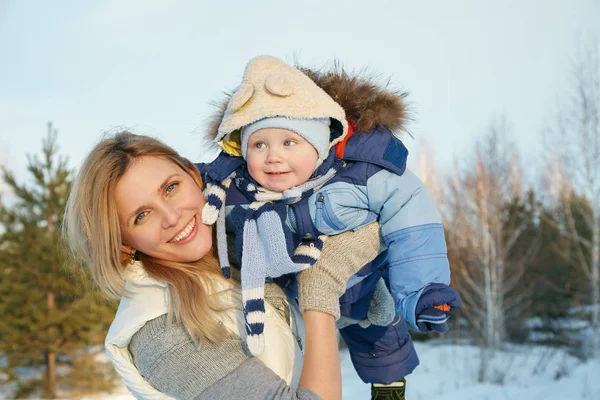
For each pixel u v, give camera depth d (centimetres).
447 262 176
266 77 170
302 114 164
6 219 1150
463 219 1505
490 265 1423
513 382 1116
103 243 170
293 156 166
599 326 1464
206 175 185
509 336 1569
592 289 1482
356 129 179
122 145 174
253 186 175
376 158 174
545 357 1334
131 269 177
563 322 1566
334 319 169
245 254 167
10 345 1124
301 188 170
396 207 175
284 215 172
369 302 208
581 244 1634
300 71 181
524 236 1630
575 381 1025
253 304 162
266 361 167
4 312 1120
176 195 172
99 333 1165
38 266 1121
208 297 168
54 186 1165
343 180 173
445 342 1647
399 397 221
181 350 161
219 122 191
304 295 168
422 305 167
